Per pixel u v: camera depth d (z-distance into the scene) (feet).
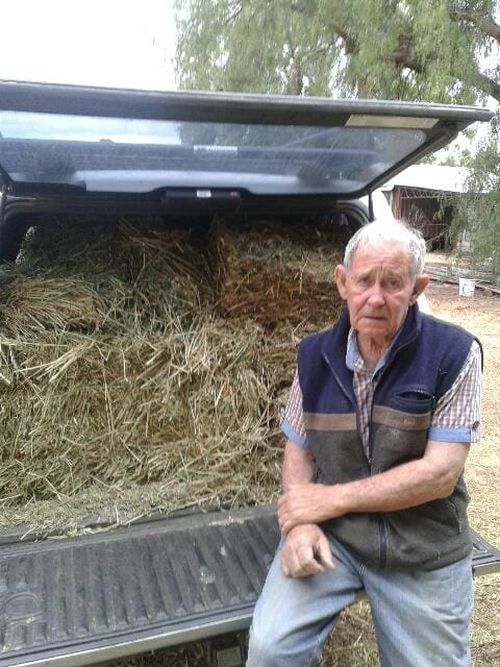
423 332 5.32
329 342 5.53
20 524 6.29
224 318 7.44
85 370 6.65
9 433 6.50
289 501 5.49
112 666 6.05
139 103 5.05
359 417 5.40
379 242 5.07
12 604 5.18
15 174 6.77
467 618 5.40
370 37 27.53
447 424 5.22
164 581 5.56
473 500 11.58
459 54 28.14
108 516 6.48
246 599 5.38
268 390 7.43
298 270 7.19
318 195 7.71
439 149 6.36
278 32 28.78
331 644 6.72
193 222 8.16
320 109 5.36
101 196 7.17
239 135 5.95
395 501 5.09
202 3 29.96
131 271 7.55
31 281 7.08
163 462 7.00
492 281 40.88
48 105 5.06
